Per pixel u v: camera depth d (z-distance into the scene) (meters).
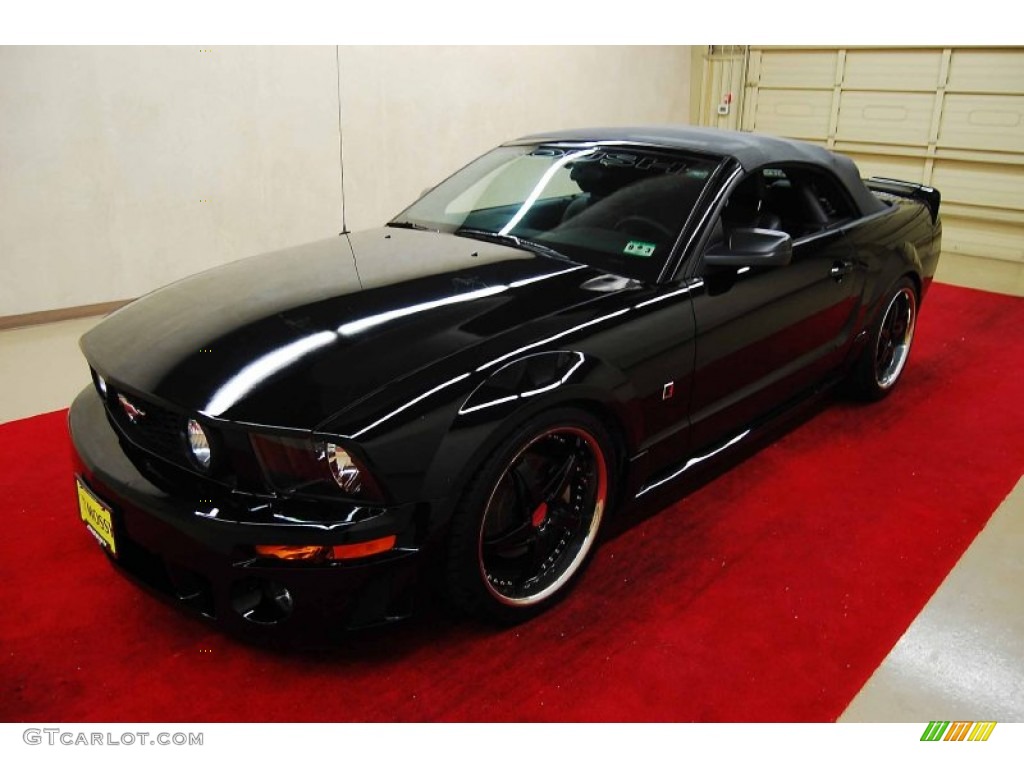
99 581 2.35
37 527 2.60
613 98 7.46
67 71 4.43
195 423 1.82
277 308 2.16
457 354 1.94
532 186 2.89
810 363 3.06
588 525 2.27
